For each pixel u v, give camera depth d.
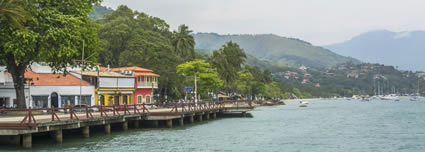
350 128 56.25
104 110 40.75
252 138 42.91
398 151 35.66
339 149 36.34
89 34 50.66
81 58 52.72
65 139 37.41
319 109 127.56
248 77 154.12
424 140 42.88
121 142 37.19
